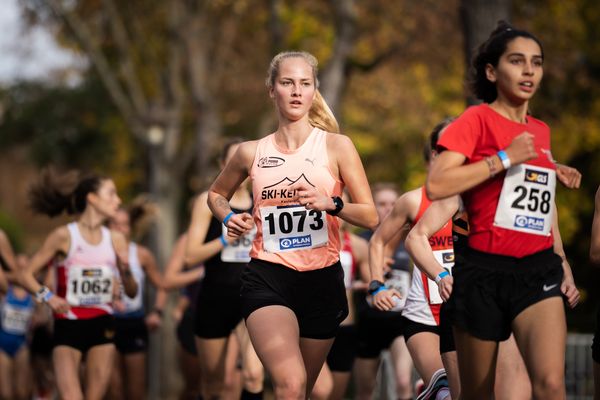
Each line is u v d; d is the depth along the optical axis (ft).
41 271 63.52
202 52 167.84
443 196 35.65
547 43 155.02
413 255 46.03
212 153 165.27
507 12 78.54
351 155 42.47
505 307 37.01
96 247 63.87
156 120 155.63
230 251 62.85
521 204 36.63
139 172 203.10
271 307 41.60
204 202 62.85
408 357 69.05
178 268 74.95
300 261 42.34
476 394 38.40
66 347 62.85
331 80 140.97
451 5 142.41
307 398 45.06
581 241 174.60
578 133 164.14
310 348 43.55
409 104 164.45
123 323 81.05
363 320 70.85
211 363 64.13
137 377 82.23
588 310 174.40
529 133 36.37
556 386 35.65
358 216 41.73
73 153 209.97
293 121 42.96
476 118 36.55
